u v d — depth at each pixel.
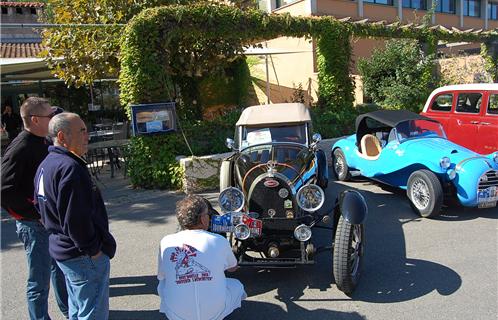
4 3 22.62
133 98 8.57
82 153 2.98
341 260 4.00
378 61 14.61
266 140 6.02
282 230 4.49
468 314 3.76
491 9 32.25
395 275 4.60
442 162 6.24
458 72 16.45
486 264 4.75
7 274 5.00
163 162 8.84
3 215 7.60
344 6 21.17
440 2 27.78
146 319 3.94
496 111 8.80
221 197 4.52
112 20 10.45
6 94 17.05
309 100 17.92
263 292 4.36
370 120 8.16
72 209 2.69
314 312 3.93
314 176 5.26
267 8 22.59
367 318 3.78
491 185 6.19
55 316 4.04
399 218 6.47
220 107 16.69
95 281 2.94
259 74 20.58
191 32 9.01
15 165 3.34
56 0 10.99
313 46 18.33
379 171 7.54
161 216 7.06
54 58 10.74
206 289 3.09
